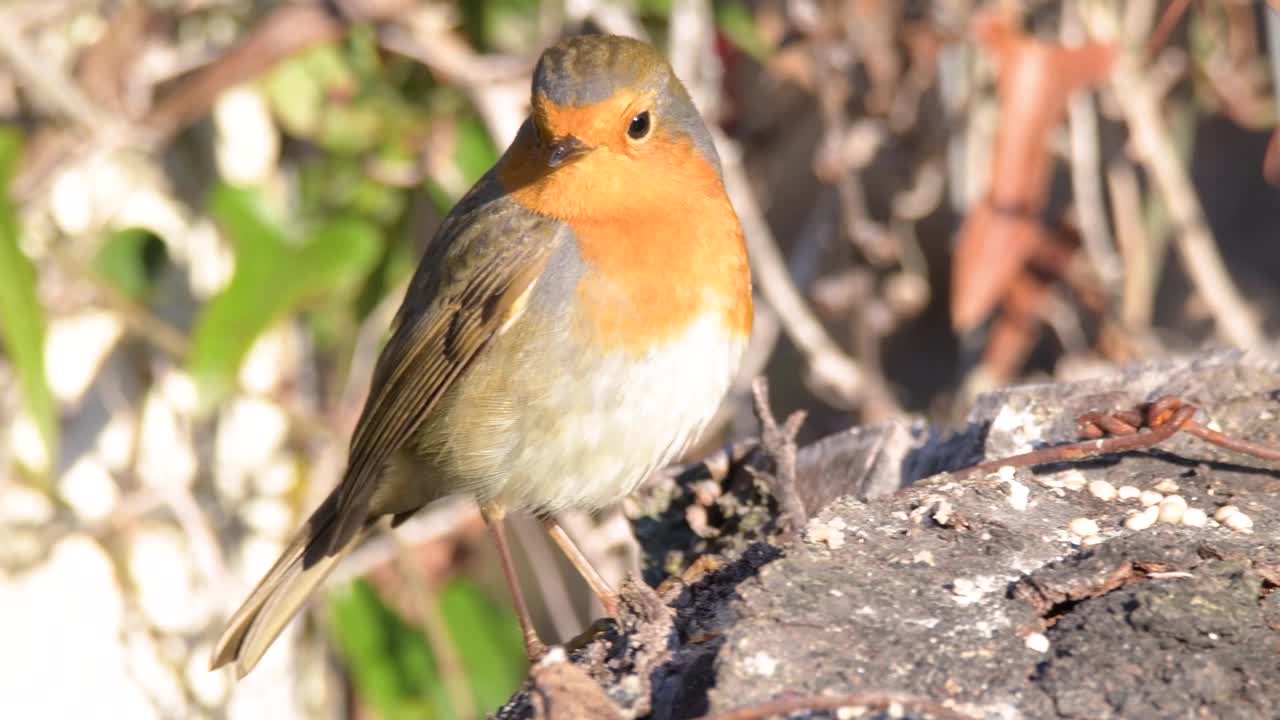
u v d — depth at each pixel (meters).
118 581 10.98
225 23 10.45
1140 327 12.04
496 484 7.66
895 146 12.53
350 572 10.56
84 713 10.97
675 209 7.36
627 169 7.31
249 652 8.18
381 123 10.34
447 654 10.38
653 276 7.28
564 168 7.32
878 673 5.27
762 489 7.19
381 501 8.45
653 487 7.68
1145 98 11.62
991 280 10.33
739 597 5.66
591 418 7.39
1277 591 5.70
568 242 7.35
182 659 11.11
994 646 5.40
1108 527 6.21
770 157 12.34
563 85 7.30
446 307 7.69
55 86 9.84
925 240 13.48
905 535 6.07
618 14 10.68
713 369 7.47
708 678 5.38
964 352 12.77
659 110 7.39
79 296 10.20
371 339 10.77
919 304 12.34
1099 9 11.38
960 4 11.51
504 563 7.70
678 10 10.83
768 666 5.29
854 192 11.93
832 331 14.07
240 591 10.94
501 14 10.75
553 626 12.62
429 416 7.83
